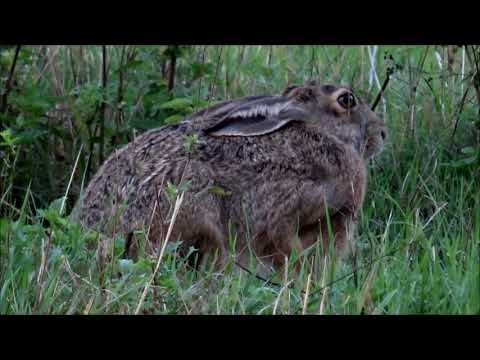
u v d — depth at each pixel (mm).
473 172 14352
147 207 12055
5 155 14555
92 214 12367
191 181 12133
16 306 10617
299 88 13273
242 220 12578
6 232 10922
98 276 10891
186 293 10719
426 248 11656
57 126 15344
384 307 10688
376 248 12297
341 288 11219
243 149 12648
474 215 13078
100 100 14703
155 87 15141
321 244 13086
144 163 12359
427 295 10727
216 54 17094
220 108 12922
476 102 15727
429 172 14734
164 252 11070
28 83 15656
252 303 10836
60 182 14906
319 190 12906
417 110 15914
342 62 17141
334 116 13312
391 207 14062
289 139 12891
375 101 15078
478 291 10523
